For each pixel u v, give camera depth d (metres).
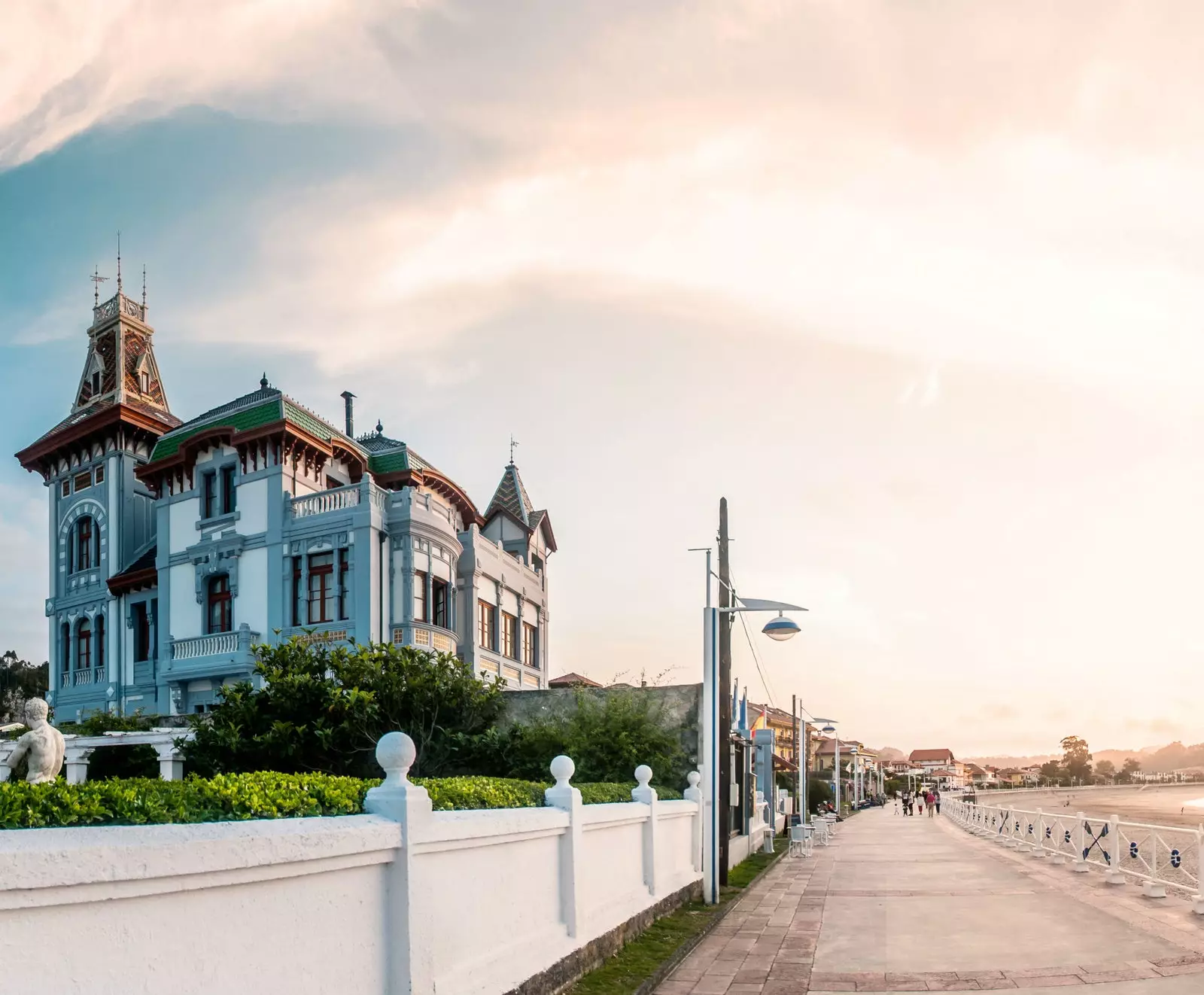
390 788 6.38
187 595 34.53
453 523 35.38
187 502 35.28
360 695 18.06
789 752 64.69
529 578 42.84
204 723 18.84
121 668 37.50
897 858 26.73
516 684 39.91
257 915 5.04
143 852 4.19
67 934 3.94
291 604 31.95
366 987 5.92
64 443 40.44
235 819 6.10
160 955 4.40
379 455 36.75
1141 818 72.25
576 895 9.88
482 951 7.71
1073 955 11.11
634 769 19.80
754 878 20.75
